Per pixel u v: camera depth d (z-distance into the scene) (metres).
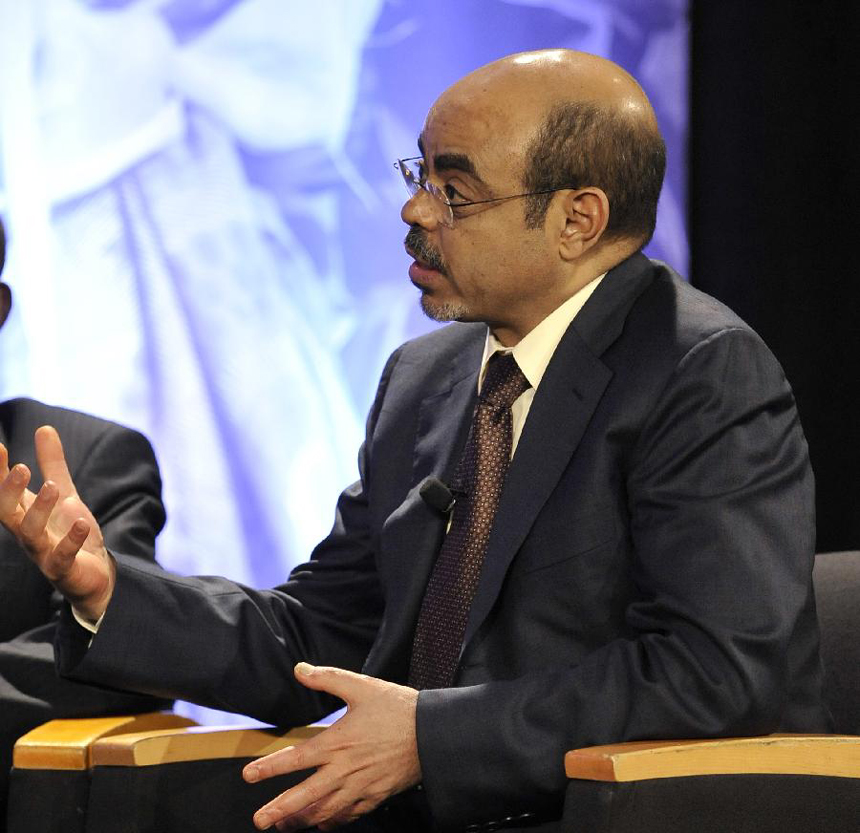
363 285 10.92
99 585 5.85
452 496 5.88
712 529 5.16
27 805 5.55
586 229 5.82
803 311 11.22
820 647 5.95
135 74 10.66
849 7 11.12
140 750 5.53
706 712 4.89
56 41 10.54
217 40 10.77
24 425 8.09
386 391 6.79
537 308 5.96
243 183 10.77
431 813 5.61
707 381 5.41
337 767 5.04
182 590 6.09
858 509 11.10
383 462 6.47
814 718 5.40
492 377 6.08
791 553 5.18
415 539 6.02
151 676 5.94
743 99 11.24
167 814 5.59
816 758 4.72
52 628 7.30
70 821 5.54
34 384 10.45
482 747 5.00
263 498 10.74
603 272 5.97
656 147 5.94
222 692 6.07
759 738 4.77
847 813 4.68
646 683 4.96
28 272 10.47
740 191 11.24
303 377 10.83
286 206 10.84
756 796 4.63
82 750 5.53
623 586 5.48
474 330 6.71
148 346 10.63
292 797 5.00
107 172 10.59
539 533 5.56
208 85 10.76
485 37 11.05
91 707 6.82
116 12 10.63
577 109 5.76
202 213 10.73
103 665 5.86
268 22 10.82
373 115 10.93
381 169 10.94
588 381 5.69
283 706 6.23
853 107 11.12
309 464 10.81
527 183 5.73
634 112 5.87
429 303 6.01
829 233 11.21
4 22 10.43
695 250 11.29
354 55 10.91
